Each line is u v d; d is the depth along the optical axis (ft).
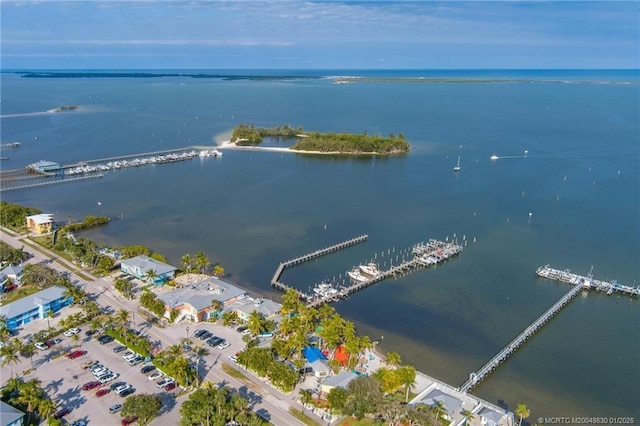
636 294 617.21
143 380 422.41
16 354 454.81
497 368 476.95
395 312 575.79
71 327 501.15
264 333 492.54
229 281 635.25
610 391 448.24
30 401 374.63
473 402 410.52
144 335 492.95
